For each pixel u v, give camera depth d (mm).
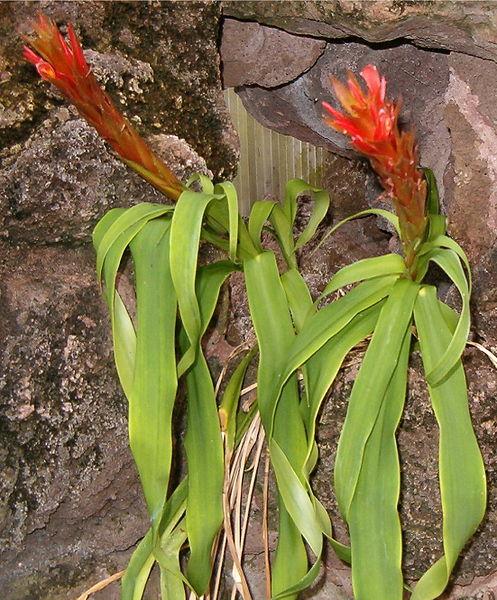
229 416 927
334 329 790
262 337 839
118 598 1049
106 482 982
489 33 979
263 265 869
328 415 964
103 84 945
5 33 899
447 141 1184
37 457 930
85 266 964
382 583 769
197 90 1039
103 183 927
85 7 943
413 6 978
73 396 938
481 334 1104
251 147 1585
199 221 762
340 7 1015
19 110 886
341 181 1589
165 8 1007
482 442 963
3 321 897
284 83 1349
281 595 814
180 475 1027
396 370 794
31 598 993
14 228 905
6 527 937
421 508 980
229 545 912
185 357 810
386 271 818
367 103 640
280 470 823
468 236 1123
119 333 855
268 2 1077
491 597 1098
